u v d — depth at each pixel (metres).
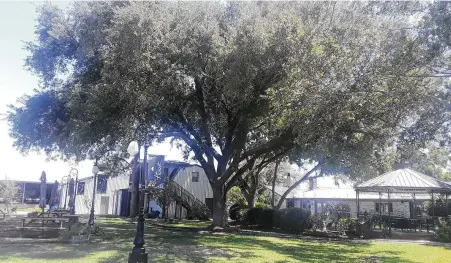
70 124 18.17
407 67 12.92
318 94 14.28
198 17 18.31
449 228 20.88
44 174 22.73
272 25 17.12
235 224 30.08
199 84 21.55
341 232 23.48
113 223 28.34
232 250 14.30
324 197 41.12
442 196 32.66
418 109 14.93
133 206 38.44
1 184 42.66
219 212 23.94
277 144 21.70
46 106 20.73
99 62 18.83
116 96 18.33
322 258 13.16
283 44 16.44
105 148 22.86
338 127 15.70
